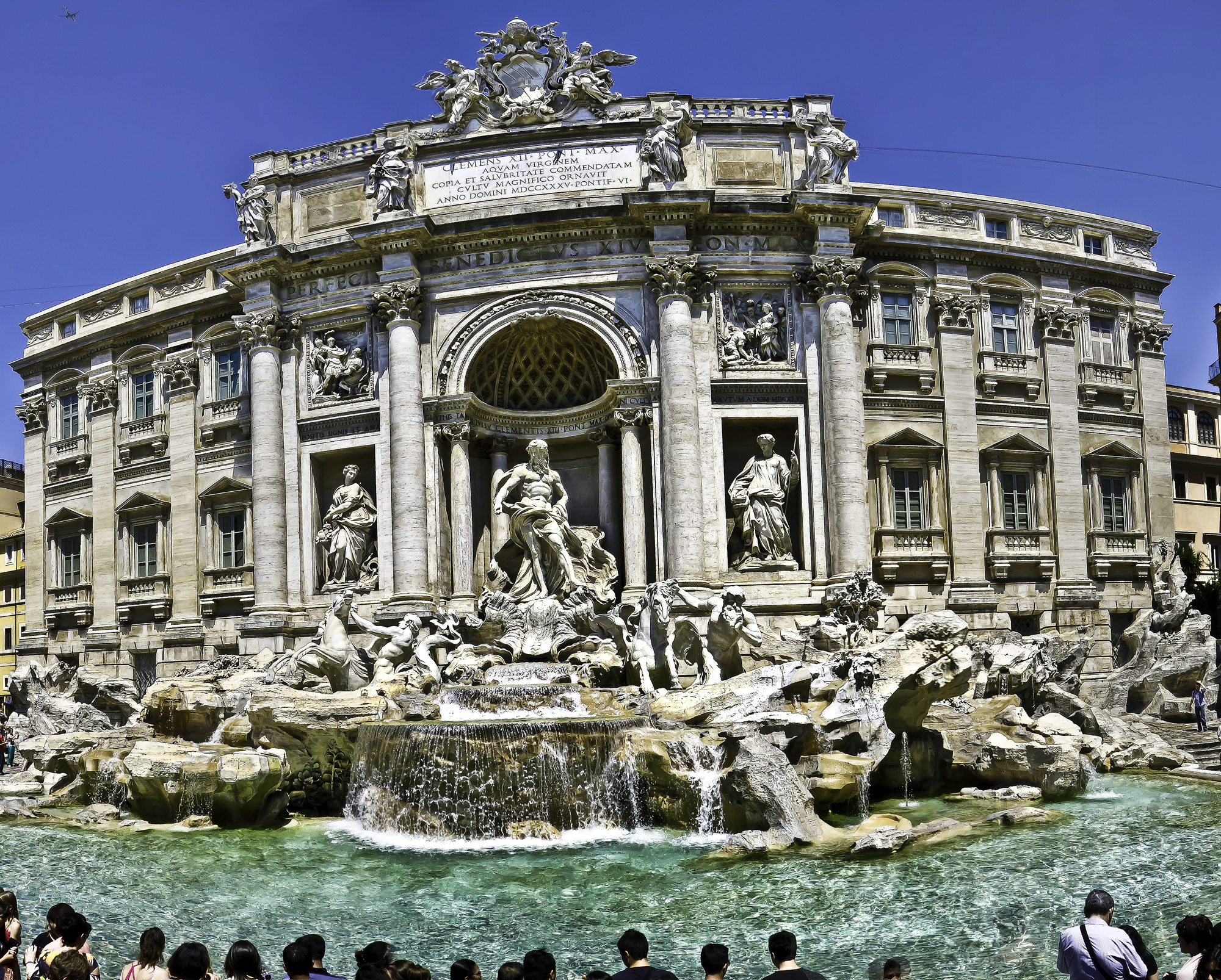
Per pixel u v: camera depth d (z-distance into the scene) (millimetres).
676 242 34688
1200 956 8797
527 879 18516
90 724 38469
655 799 22547
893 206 38406
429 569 34844
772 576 34344
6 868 19891
